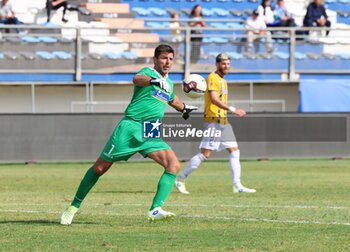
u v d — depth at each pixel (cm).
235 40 6081
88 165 5200
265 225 2400
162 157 2348
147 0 7119
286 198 3253
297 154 5634
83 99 5922
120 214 2684
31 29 6066
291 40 6122
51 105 5878
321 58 6175
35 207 2927
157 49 2361
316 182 3997
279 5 6725
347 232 2244
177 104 2423
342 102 5956
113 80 5950
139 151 2362
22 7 6794
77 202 2423
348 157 5678
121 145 2352
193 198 3284
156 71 2370
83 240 2098
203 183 4016
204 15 7188
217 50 6009
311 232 2244
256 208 2873
